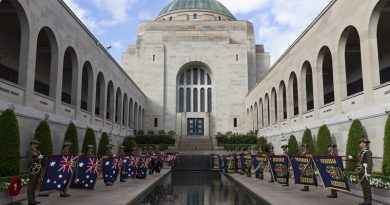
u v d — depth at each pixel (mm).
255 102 47094
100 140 26281
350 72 28938
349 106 18484
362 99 17031
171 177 26156
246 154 24562
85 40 25031
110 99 34219
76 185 15000
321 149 19641
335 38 19906
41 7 17547
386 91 14805
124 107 41250
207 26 62250
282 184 18219
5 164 12727
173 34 58406
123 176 20609
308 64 26000
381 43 24516
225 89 56875
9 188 11773
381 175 12664
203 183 21266
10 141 13008
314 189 16422
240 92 55969
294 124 28344
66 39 21203
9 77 24328
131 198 13273
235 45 57000
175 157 35562
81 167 15086
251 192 15953
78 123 23219
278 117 33312
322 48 22172
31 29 16438
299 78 26609
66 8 21062
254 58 61312
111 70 33188
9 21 21578
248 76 60344
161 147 44094
